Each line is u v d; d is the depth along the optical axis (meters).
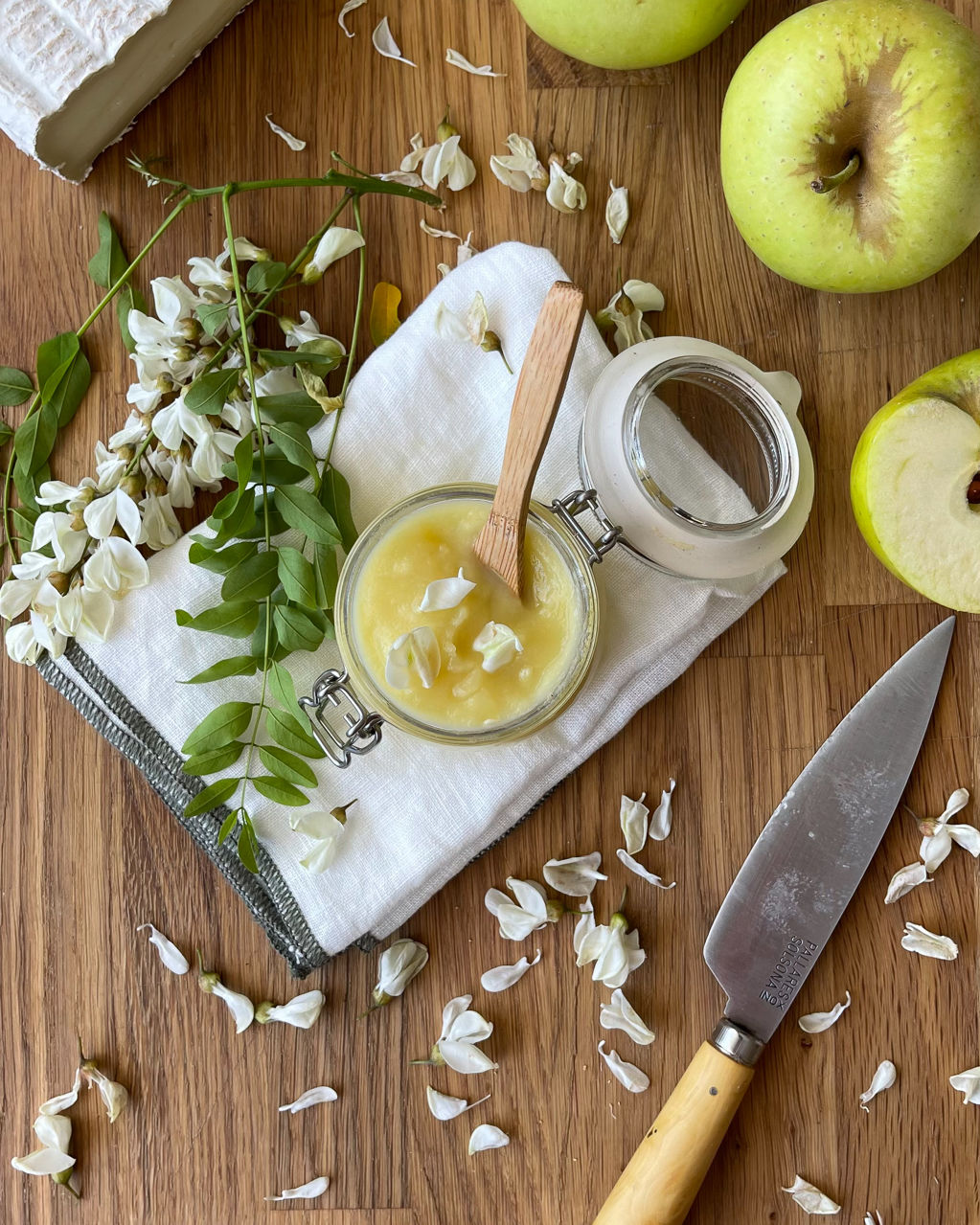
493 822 0.46
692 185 0.48
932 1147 0.48
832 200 0.43
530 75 0.48
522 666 0.43
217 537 0.43
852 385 0.48
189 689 0.46
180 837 0.48
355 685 0.43
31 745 0.48
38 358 0.47
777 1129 0.48
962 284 0.48
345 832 0.46
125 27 0.45
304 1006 0.47
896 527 0.46
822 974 0.48
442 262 0.48
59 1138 0.48
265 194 0.48
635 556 0.46
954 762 0.48
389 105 0.48
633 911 0.48
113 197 0.48
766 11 0.48
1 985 0.48
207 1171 0.48
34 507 0.47
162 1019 0.48
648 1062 0.48
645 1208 0.46
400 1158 0.48
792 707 0.48
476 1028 0.47
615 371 0.45
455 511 0.43
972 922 0.48
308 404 0.45
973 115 0.41
